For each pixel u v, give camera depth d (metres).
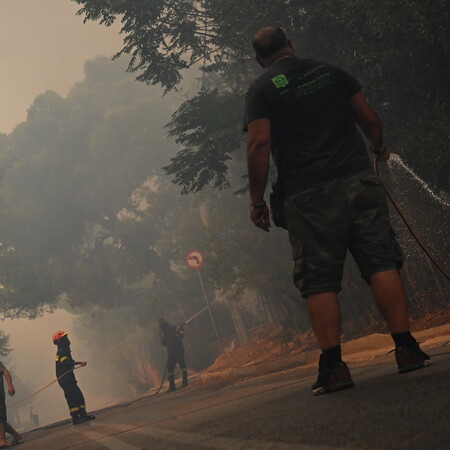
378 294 2.97
